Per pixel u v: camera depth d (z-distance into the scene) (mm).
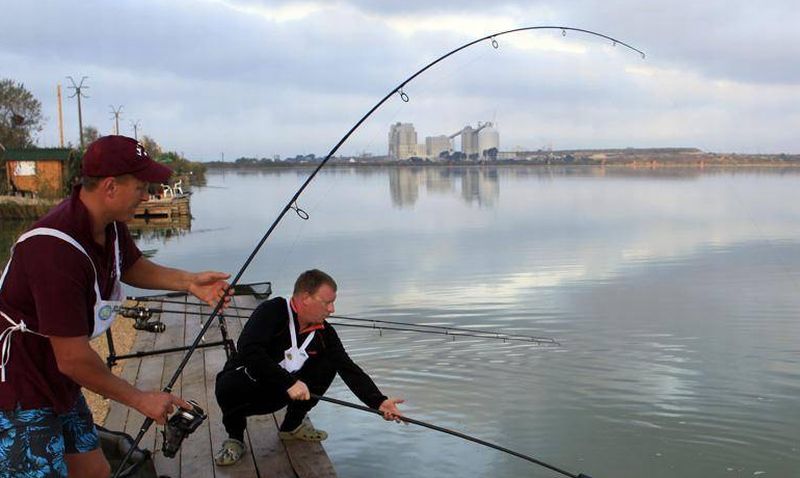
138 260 2777
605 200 40438
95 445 2582
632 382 6867
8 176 37062
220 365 5625
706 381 6871
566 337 8711
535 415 6008
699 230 22969
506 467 5023
